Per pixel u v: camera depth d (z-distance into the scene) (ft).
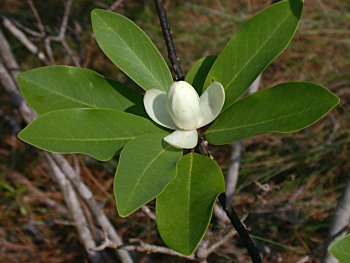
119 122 1.07
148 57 1.15
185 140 1.01
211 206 0.89
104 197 2.84
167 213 0.91
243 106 1.03
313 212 2.61
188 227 0.89
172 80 1.15
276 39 1.05
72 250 2.79
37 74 1.13
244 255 2.36
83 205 2.48
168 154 0.99
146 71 1.15
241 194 2.66
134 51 1.15
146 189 0.91
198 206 0.91
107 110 1.06
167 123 1.07
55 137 1.02
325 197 2.74
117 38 1.14
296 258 2.44
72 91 1.14
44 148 1.01
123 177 0.93
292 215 2.56
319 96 0.94
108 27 1.14
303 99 0.96
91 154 1.03
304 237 2.54
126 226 2.64
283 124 0.96
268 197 2.64
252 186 2.68
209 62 1.15
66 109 1.04
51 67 1.14
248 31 1.08
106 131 1.06
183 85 1.03
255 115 1.01
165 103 1.08
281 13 1.06
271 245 2.44
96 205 2.13
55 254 2.79
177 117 1.03
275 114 0.98
